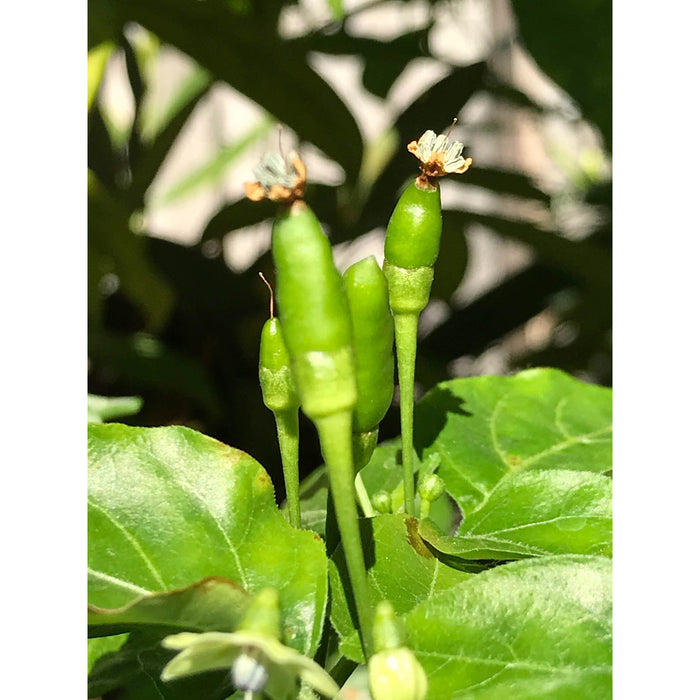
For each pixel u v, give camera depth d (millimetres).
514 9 249
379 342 84
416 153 93
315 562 90
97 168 244
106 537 92
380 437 214
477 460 127
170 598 76
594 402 138
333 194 243
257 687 70
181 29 212
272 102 222
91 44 209
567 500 109
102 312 224
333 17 281
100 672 94
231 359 229
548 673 80
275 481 211
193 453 96
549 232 241
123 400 151
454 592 84
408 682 69
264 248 247
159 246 236
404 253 93
